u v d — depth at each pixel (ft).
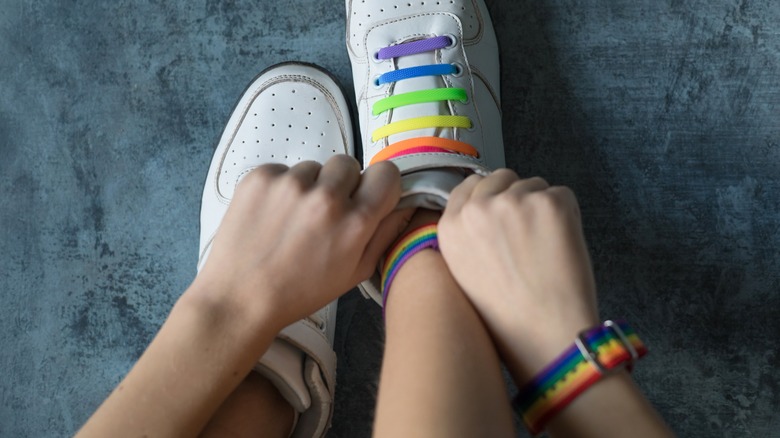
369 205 2.02
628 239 3.16
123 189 3.38
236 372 1.91
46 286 3.37
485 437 1.49
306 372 2.32
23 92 3.41
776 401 3.07
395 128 2.86
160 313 3.33
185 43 3.37
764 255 3.10
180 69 3.38
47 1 3.40
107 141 3.39
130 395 1.81
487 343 1.76
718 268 3.12
